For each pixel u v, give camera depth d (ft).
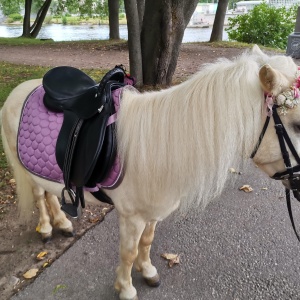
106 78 5.84
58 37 68.54
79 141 5.81
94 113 5.67
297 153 4.99
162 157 5.33
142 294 7.48
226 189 11.73
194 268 8.25
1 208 10.16
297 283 7.85
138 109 5.56
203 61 32.09
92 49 40.57
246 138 4.95
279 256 8.66
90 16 75.46
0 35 76.89
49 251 8.66
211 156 4.98
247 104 4.85
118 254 8.58
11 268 8.06
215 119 4.91
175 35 20.76
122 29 84.07
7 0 83.61
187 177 5.28
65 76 6.67
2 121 7.68
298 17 32.01
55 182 6.75
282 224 9.95
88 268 8.13
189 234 9.45
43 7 60.13
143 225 6.36
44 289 7.51
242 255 8.70
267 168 5.43
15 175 8.08
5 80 23.07
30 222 9.62
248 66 4.94
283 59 5.03
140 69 21.13
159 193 5.67
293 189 5.67
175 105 5.25
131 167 5.60
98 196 6.42
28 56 35.45
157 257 8.58
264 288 7.72
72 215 6.41
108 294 7.45
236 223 9.96
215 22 46.62
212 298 7.43
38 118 6.57
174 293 7.54
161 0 19.60
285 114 4.80
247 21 48.01
